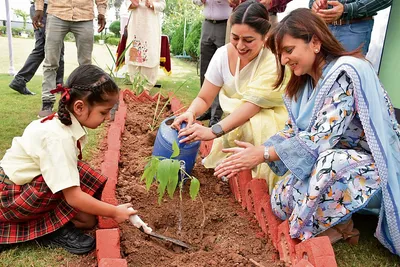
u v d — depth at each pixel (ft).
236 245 7.36
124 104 15.16
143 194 9.11
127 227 7.63
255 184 8.35
